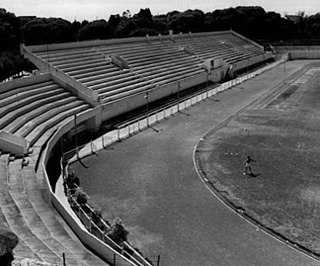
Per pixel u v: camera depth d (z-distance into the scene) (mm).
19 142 34781
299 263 23234
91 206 29984
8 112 41469
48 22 90062
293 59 116938
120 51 74562
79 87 51719
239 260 23516
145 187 33375
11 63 56719
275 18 138125
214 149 42312
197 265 23047
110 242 23594
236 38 121750
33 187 28922
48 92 49750
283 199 30797
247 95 69562
